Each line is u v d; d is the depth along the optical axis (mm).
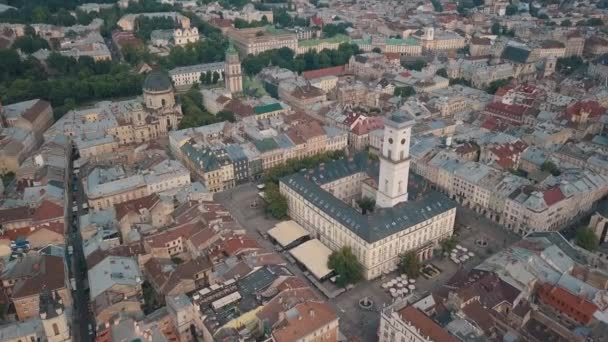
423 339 186500
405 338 196875
